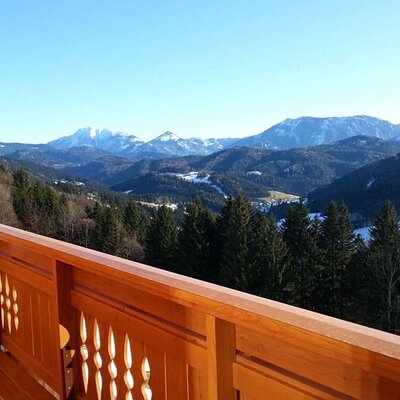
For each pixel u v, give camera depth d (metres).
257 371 1.27
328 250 30.45
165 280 1.45
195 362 1.43
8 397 2.36
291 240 30.89
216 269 33.12
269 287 26.34
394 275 25.52
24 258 2.57
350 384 1.04
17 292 2.75
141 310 1.69
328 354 1.02
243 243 27.39
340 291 30.09
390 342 0.90
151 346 1.65
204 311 1.32
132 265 1.65
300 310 1.12
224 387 1.34
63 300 2.14
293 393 1.17
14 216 40.34
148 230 37.25
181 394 1.53
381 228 27.73
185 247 33.06
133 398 1.78
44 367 2.43
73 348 2.16
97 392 2.01
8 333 2.94
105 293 1.90
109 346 1.90
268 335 1.15
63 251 1.97
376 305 26.27
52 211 43.22
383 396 0.98
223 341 1.33
